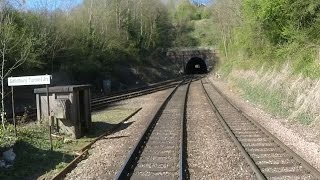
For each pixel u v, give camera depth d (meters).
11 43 28.59
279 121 18.03
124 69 56.50
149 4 77.19
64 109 14.67
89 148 13.36
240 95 31.70
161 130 15.99
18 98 29.44
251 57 38.03
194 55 86.62
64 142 14.12
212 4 74.50
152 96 34.50
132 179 9.27
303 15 23.11
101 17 52.72
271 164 10.17
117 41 54.78
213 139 13.87
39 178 9.94
